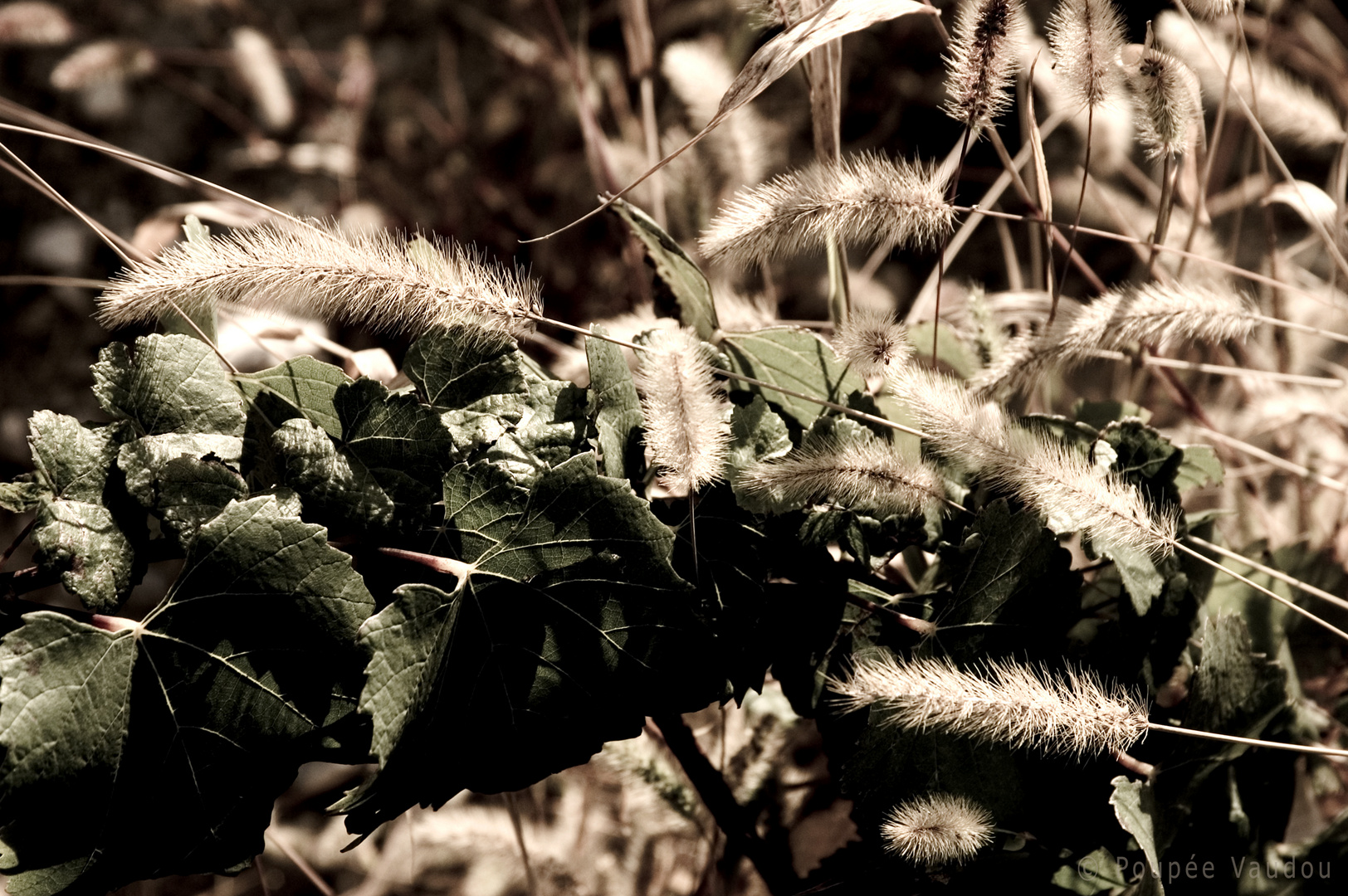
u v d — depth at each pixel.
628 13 1.01
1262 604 0.78
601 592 0.70
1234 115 1.24
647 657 0.71
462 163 1.72
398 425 0.71
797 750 0.84
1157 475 0.76
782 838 0.80
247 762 0.69
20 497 0.69
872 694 0.70
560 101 1.67
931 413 0.72
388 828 1.01
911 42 1.70
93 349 1.71
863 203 0.73
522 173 1.71
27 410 1.65
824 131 0.80
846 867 0.76
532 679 0.70
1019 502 0.74
